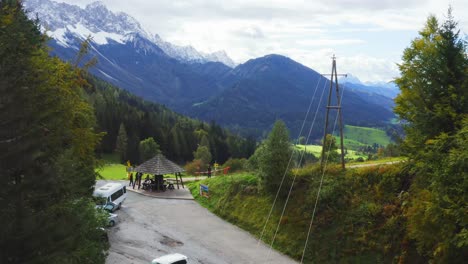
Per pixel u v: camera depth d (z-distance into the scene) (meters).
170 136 126.19
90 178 23.23
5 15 14.25
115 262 27.31
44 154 13.23
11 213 11.71
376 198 31.67
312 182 37.00
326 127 37.50
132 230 35.81
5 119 11.77
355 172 35.31
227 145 145.88
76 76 21.30
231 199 43.97
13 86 12.00
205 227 38.62
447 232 18.59
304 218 34.25
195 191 52.44
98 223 22.23
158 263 25.92
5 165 11.66
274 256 31.72
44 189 12.80
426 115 23.25
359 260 28.36
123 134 104.56
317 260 30.20
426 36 25.06
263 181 40.22
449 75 23.59
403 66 25.50
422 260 25.23
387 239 28.11
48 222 12.01
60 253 11.91
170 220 40.38
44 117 13.59
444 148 20.62
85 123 22.38
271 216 37.22
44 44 20.73
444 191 18.58
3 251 10.89
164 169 52.69
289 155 39.12
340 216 32.22
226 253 31.97
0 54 12.12
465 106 22.31
